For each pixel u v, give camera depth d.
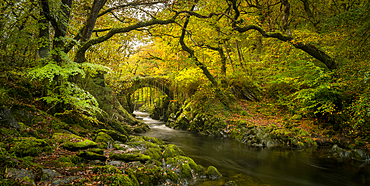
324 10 15.58
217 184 5.33
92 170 4.00
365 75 7.43
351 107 8.29
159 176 4.86
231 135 12.57
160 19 10.12
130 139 8.12
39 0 6.39
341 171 6.68
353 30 9.95
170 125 18.78
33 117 5.87
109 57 12.28
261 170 6.84
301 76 11.74
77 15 9.89
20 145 3.87
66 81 7.11
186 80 16.31
